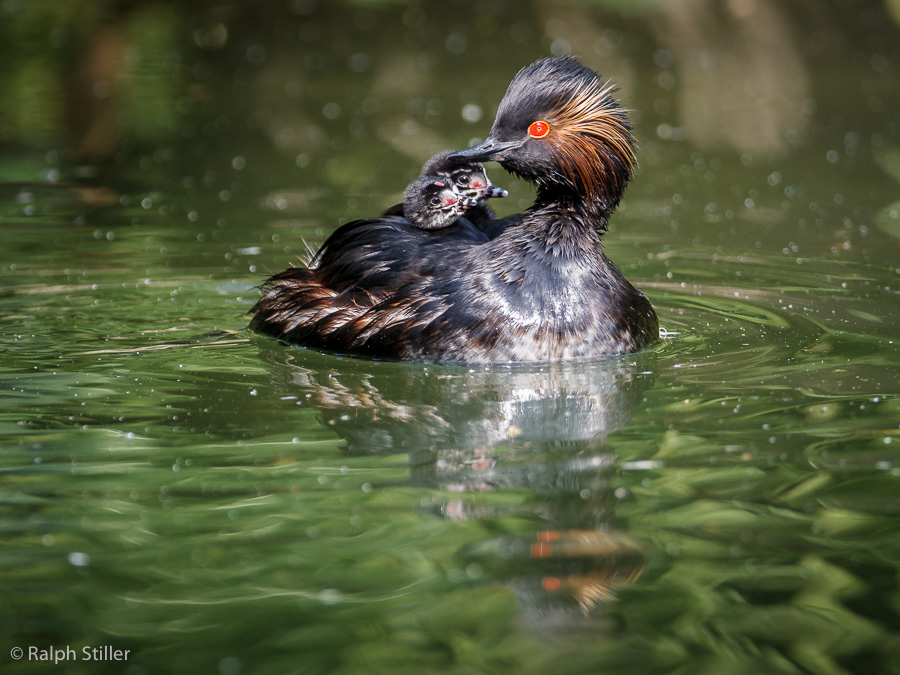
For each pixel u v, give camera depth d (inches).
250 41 1347.2
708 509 300.4
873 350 436.8
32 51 1263.5
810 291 531.2
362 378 416.5
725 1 1371.8
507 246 437.1
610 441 351.6
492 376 416.5
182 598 259.0
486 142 440.8
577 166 435.8
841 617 248.4
